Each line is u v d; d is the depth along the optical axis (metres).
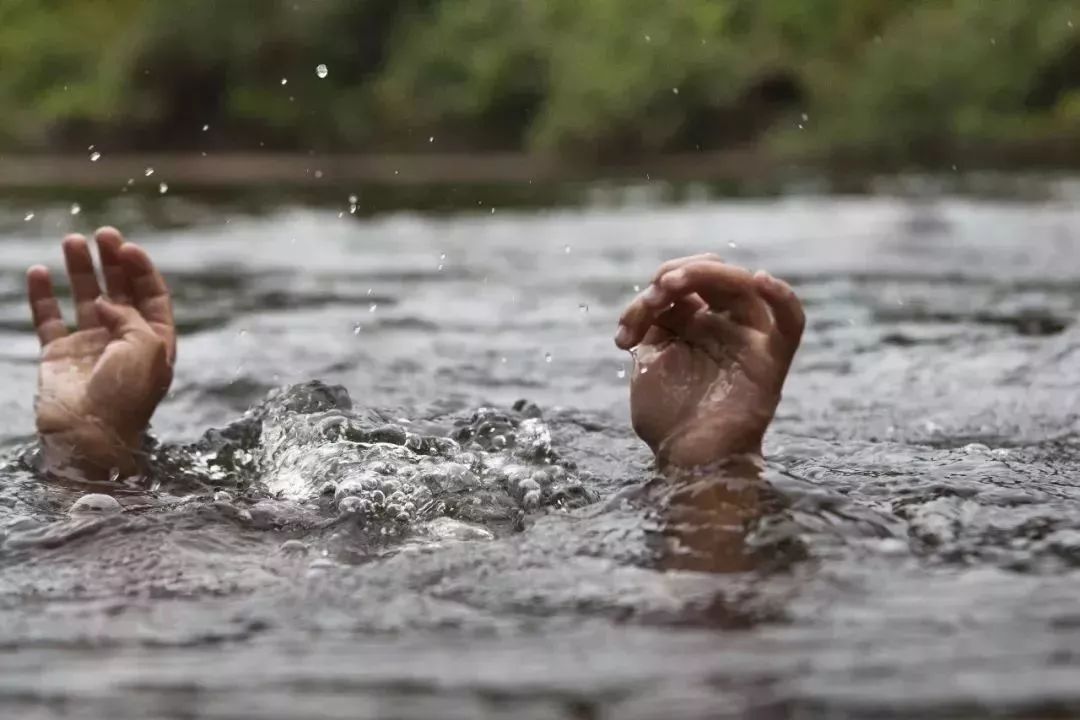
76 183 12.91
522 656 1.59
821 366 4.05
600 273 6.68
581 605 1.77
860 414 3.32
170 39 17.16
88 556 2.07
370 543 2.14
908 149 15.77
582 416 3.27
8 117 17.77
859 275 6.43
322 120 17.42
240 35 17.39
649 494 2.25
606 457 2.78
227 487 2.59
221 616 1.78
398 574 1.93
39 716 1.46
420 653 1.61
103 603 1.86
